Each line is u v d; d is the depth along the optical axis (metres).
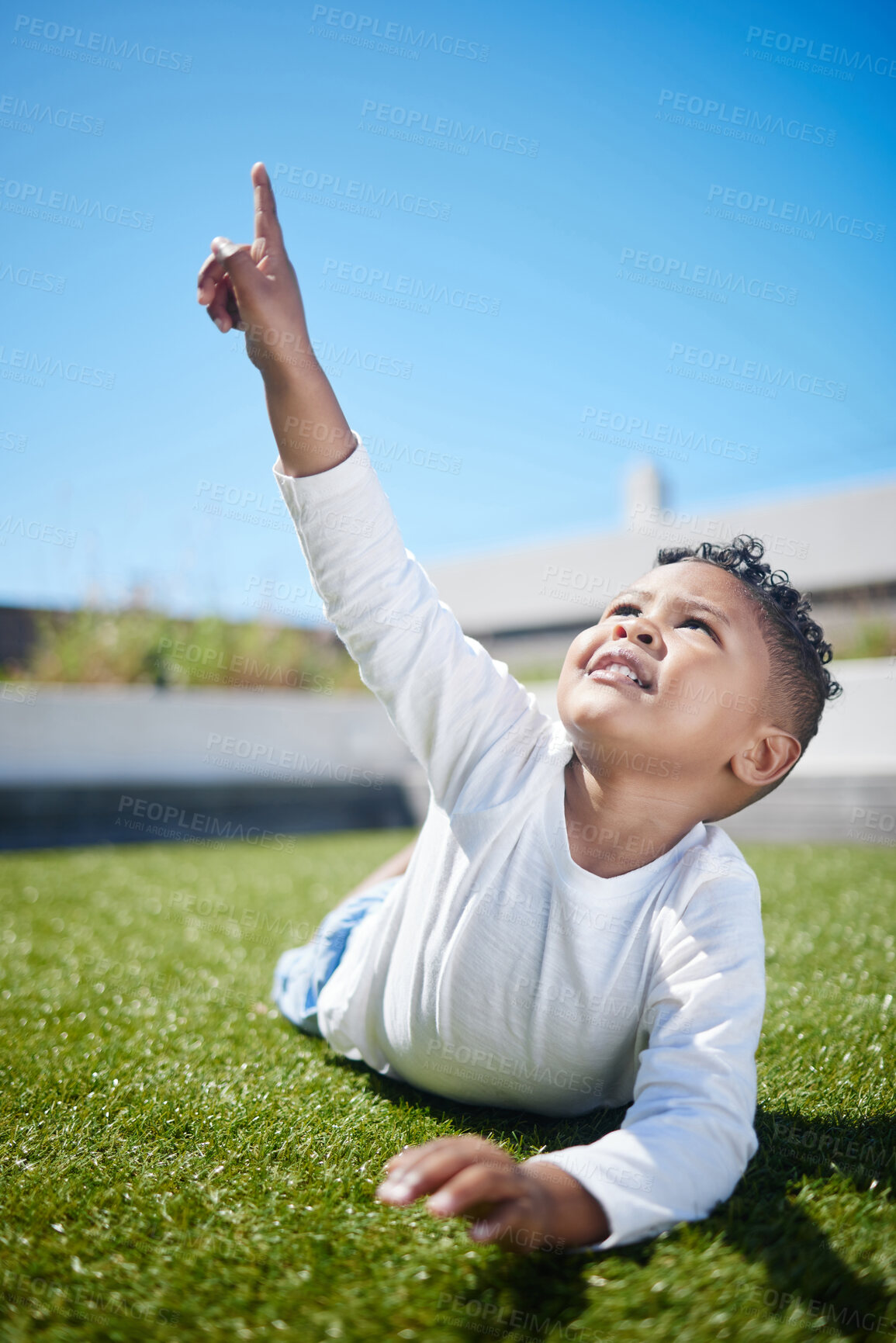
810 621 1.54
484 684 1.52
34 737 6.66
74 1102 1.71
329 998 1.81
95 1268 1.15
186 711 7.28
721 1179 1.15
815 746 6.72
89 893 4.32
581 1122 1.59
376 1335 0.99
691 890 1.35
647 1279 1.07
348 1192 1.34
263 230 1.38
